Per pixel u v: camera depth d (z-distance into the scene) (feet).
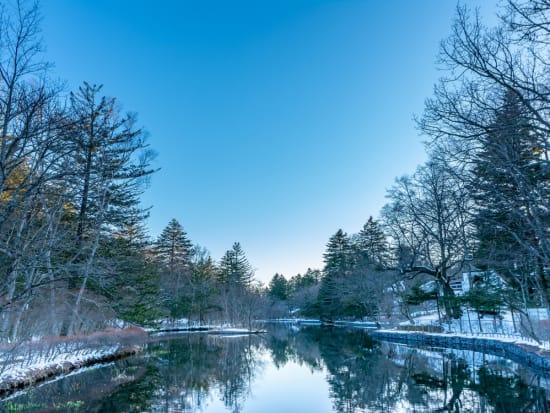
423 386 43.32
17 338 41.04
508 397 36.58
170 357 70.13
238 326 160.25
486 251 48.78
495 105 25.90
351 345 90.84
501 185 29.19
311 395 40.63
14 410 30.73
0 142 20.35
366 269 125.80
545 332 55.47
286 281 287.28
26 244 22.58
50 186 25.13
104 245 64.95
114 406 34.14
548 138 24.26
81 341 54.34
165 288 150.71
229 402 37.76
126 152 52.16
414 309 146.20
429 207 88.43
